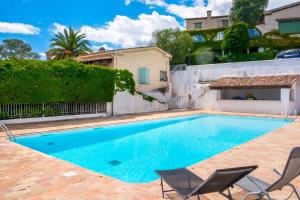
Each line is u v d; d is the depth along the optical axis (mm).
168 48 34250
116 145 12609
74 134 14789
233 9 47875
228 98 27766
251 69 25844
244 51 36906
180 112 24109
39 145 12656
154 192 5535
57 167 7395
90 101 19922
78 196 5352
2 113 15836
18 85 16031
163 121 19438
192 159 10141
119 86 22250
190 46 35844
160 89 28359
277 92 25219
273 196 5203
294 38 35438
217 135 14938
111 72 20953
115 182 6164
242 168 3979
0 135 12781
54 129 14398
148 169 8875
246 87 23109
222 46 35781
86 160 10086
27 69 16406
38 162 7914
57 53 42719
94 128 15828
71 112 19281
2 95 15453
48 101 17547
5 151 9383
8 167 7406
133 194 5441
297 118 18641
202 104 26766
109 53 24578
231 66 26969
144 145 12547
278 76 23562
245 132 15766
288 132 12883
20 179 6383
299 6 38156
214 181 3998
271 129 16531
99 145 12656
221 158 8203
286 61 23984
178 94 29641
